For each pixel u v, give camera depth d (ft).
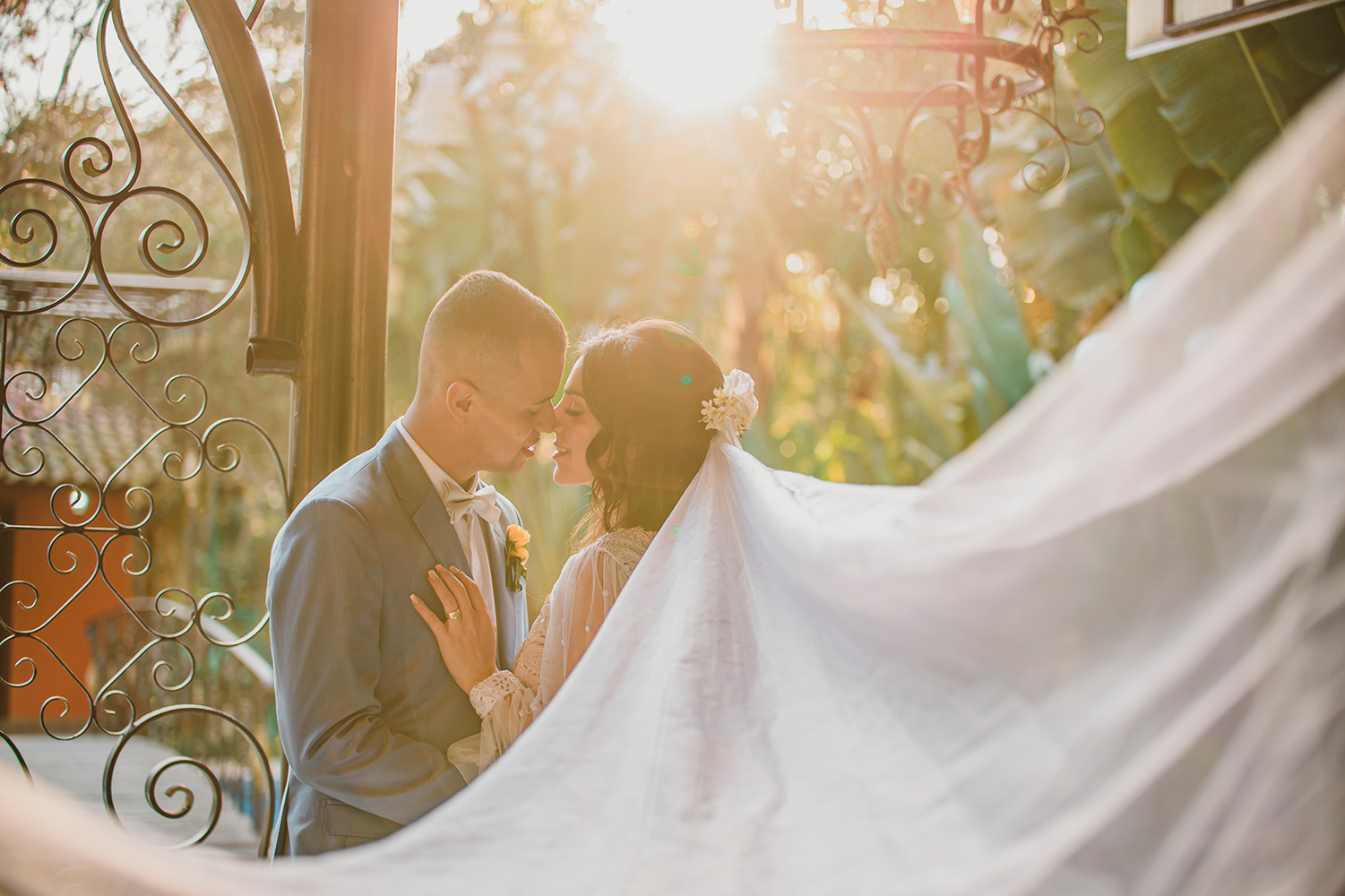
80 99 9.95
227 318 23.32
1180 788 3.13
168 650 22.00
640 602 5.52
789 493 5.64
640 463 7.08
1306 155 3.23
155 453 24.82
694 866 3.78
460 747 6.55
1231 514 3.21
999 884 3.34
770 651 4.97
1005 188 18.25
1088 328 21.35
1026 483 3.71
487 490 7.61
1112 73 13.34
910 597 3.96
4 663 28.53
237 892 3.23
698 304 29.66
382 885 3.63
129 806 19.42
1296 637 3.00
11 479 25.68
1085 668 3.47
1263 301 3.14
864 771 4.01
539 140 26.68
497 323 6.82
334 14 8.01
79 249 10.09
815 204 9.67
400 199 26.22
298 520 6.52
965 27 8.30
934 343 34.35
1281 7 7.60
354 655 6.32
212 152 7.57
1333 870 2.87
